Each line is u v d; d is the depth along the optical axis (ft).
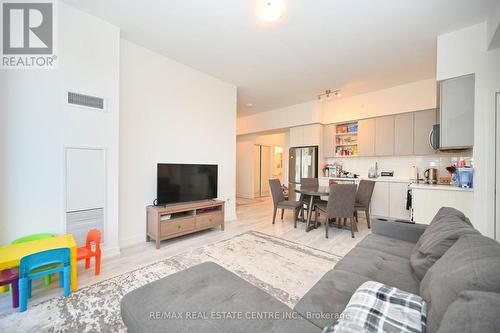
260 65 11.44
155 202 10.28
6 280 5.23
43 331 4.62
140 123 9.83
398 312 2.83
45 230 6.91
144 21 8.07
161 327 3.06
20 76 6.59
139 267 7.47
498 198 7.42
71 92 7.40
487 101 7.62
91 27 7.80
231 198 14.20
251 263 7.82
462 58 8.08
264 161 26.58
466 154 12.26
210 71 12.18
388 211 14.02
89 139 7.80
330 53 10.13
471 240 3.35
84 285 6.33
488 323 1.74
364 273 4.55
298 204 12.89
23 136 6.57
